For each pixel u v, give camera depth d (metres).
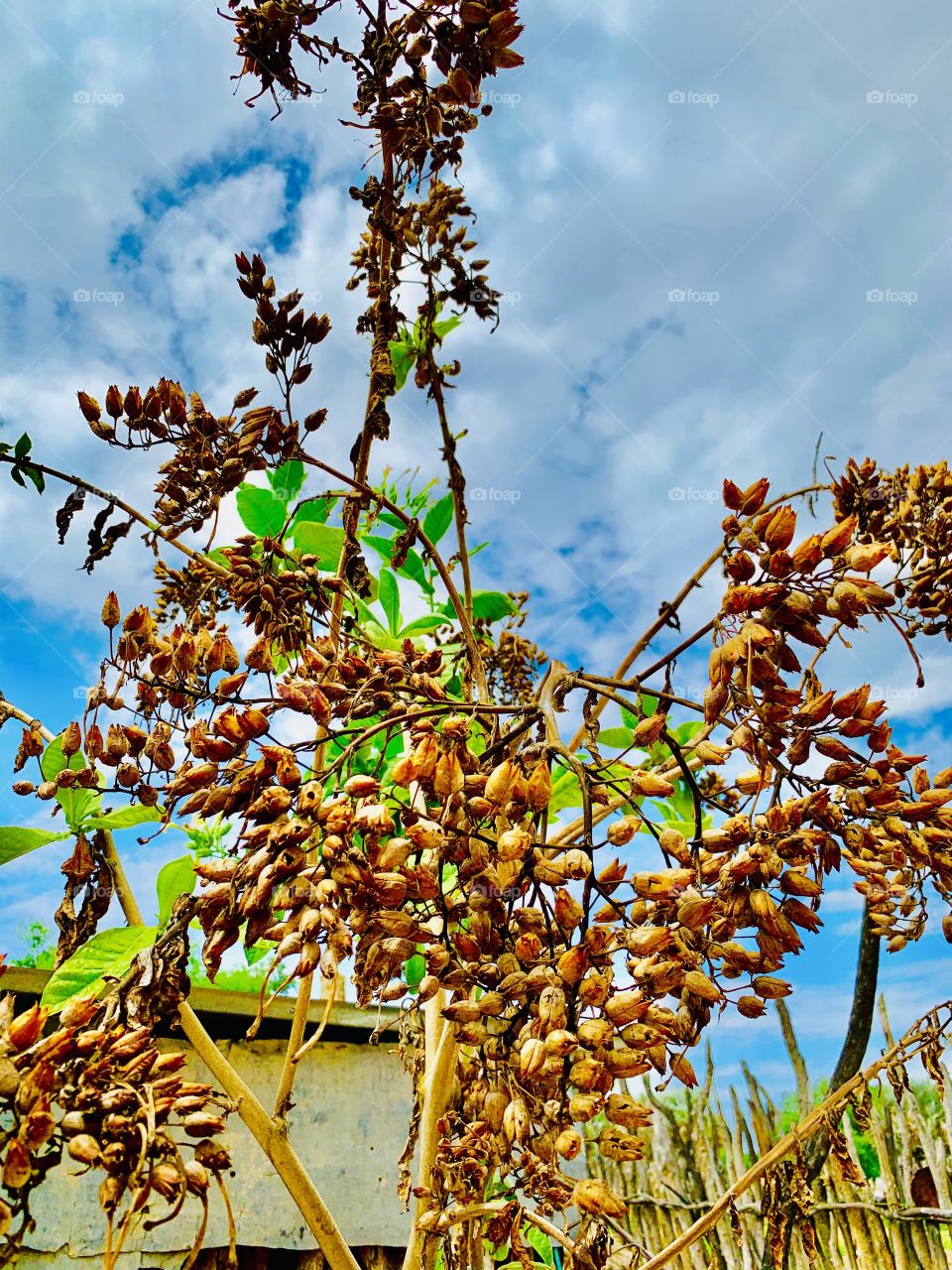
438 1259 0.62
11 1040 0.36
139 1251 0.99
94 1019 0.43
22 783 0.63
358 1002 0.46
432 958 0.46
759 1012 0.47
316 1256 1.09
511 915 0.46
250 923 0.41
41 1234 0.93
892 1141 1.35
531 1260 0.44
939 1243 1.27
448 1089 0.65
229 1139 1.07
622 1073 0.42
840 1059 0.96
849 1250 1.34
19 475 0.66
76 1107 0.36
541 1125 0.42
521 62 0.73
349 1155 1.15
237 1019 1.09
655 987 0.44
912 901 0.63
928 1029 0.71
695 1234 0.64
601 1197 0.40
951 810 0.55
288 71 0.73
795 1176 0.67
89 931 0.65
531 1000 0.44
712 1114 1.54
